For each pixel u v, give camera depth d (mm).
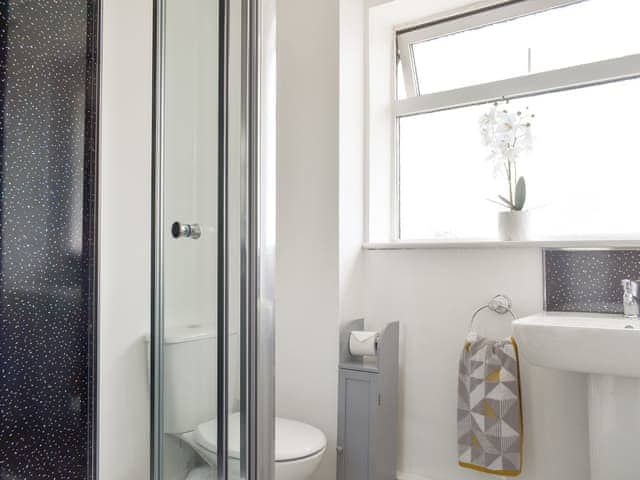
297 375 2201
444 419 2053
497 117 2068
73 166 1208
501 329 1954
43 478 1129
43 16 1138
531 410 1855
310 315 2174
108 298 1490
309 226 2201
